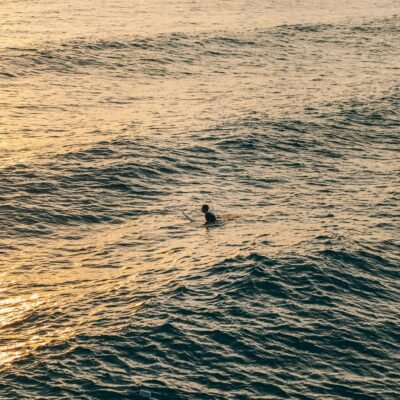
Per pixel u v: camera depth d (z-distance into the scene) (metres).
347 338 27.11
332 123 55.44
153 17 95.94
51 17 93.06
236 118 56.00
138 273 32.47
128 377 24.69
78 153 47.25
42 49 74.50
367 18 102.19
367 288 30.81
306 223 37.88
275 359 25.75
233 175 45.69
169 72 71.62
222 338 26.80
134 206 40.94
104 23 90.44
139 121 55.28
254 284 30.39
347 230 36.62
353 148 51.06
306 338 26.97
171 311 28.56
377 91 65.00
